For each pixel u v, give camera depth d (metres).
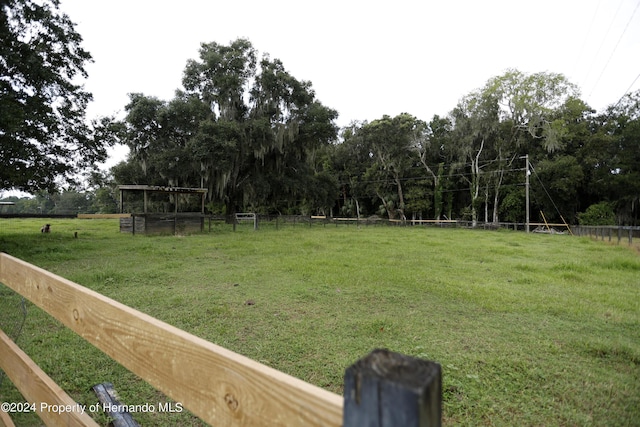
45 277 1.42
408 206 32.38
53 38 10.38
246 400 0.64
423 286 5.52
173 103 20.47
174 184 21.31
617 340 3.36
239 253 9.30
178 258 8.45
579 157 26.39
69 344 3.17
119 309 0.97
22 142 9.36
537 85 26.08
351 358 3.01
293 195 26.62
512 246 12.62
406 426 0.39
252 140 21.33
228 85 21.73
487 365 2.86
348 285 5.59
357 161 37.66
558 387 2.51
